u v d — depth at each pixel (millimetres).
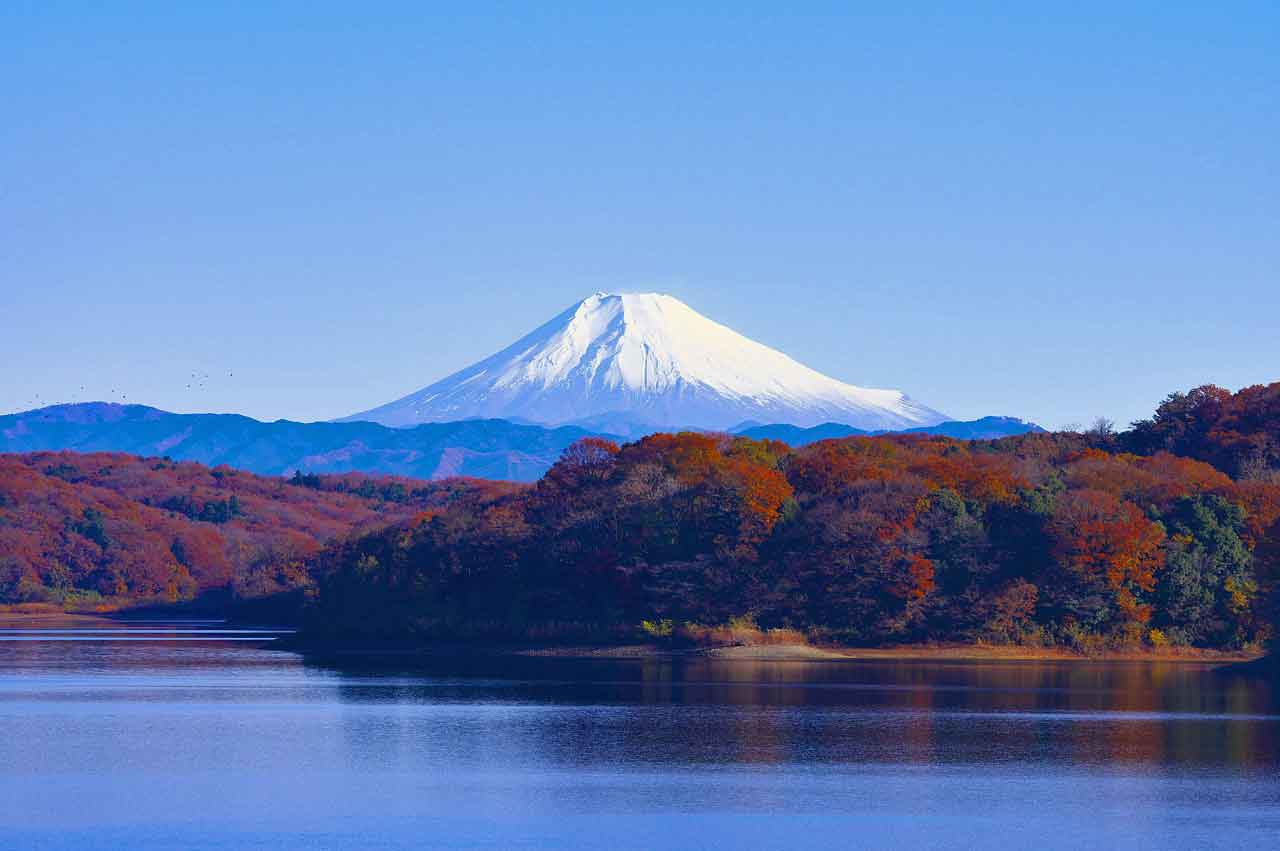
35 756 111125
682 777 103062
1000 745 115938
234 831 86562
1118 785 100312
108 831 86500
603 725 126750
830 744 116312
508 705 141500
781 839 85250
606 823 88875
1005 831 87125
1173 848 83188
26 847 82875
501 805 93688
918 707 139000
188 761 108938
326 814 91062
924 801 95125
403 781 101438
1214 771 105062
